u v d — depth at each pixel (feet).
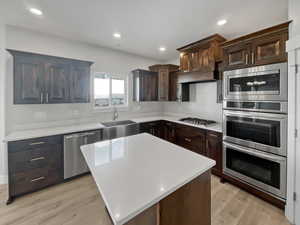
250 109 6.73
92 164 3.90
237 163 7.46
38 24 7.80
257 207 6.27
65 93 8.69
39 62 7.82
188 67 10.77
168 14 6.75
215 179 8.50
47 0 5.85
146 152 4.79
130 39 9.74
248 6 6.12
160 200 2.86
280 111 5.76
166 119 12.55
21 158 6.88
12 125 8.13
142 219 2.62
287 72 5.52
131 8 6.35
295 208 5.39
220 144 8.33
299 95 5.16
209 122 10.50
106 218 3.51
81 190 7.52
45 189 7.57
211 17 7.01
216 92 10.97
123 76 12.88
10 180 6.63
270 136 6.11
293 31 5.33
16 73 7.28
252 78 6.60
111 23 7.64
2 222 5.54
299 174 5.26
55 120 9.48
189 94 13.02
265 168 6.40
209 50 9.33
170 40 9.84
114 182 3.07
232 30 8.32
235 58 7.23
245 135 7.02
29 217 5.78
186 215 3.41
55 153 7.78
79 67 9.18
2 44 7.73
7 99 7.97
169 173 3.46
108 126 9.84
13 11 6.63
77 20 7.38
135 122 11.39
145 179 3.20
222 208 6.24
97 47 11.10
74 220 5.65
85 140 8.77
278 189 5.98
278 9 6.31
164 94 13.52
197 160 4.19
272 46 5.95
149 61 14.46
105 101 12.01
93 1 5.90
